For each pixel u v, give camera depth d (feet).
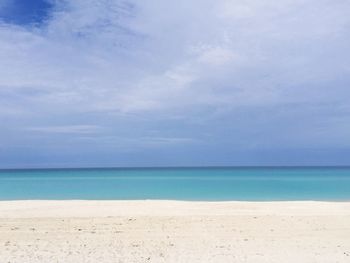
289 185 139.95
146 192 112.06
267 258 29.96
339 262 28.94
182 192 111.04
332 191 111.55
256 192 109.19
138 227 42.78
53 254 31.27
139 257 30.27
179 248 33.27
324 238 37.24
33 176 275.80
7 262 28.91
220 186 138.21
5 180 201.26
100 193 109.09
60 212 55.26
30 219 48.06
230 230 41.11
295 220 47.03
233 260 29.35
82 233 39.65
